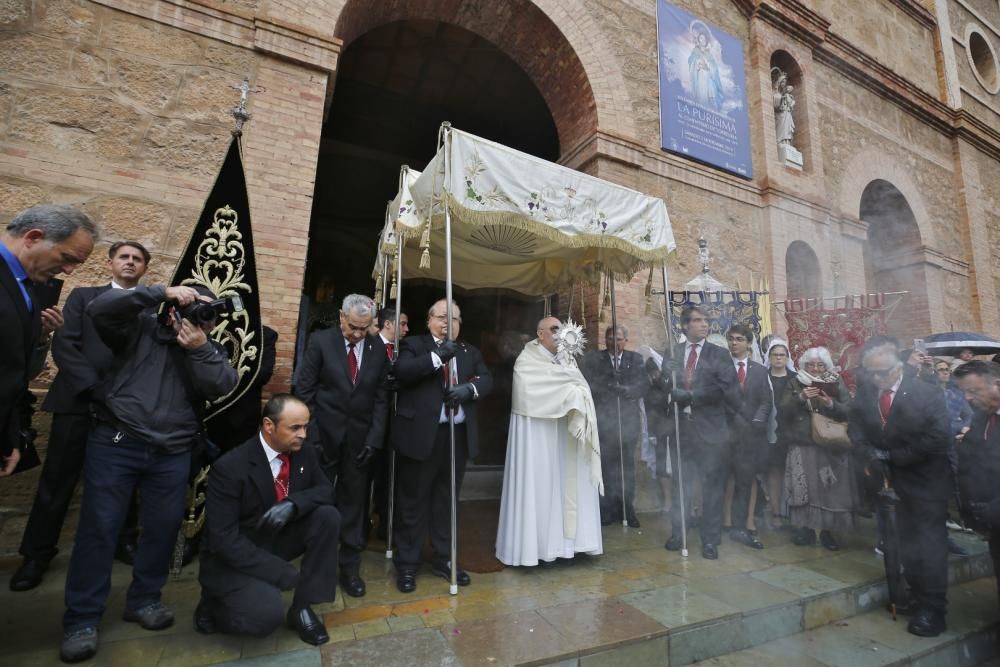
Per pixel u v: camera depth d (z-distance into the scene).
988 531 3.06
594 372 4.57
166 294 2.24
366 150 9.68
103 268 3.67
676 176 6.55
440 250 4.67
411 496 2.96
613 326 4.50
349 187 10.12
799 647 2.72
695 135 6.80
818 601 2.99
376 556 3.47
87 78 3.80
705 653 2.54
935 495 2.99
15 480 3.28
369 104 9.17
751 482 4.03
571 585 3.02
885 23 10.34
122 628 2.32
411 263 4.95
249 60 4.34
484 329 8.32
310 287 10.17
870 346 3.36
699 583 3.12
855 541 4.18
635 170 6.21
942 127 10.74
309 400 2.94
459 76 8.66
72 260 1.99
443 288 5.90
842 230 8.16
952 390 4.70
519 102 9.30
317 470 2.52
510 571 3.23
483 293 5.74
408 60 8.27
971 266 10.40
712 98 7.08
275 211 4.18
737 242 6.91
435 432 2.98
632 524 4.49
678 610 2.70
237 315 3.23
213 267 3.21
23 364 1.89
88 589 2.12
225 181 3.34
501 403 7.84
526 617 2.55
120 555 3.18
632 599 2.83
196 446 2.77
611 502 4.57
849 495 3.86
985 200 11.11
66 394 2.79
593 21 6.32
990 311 10.35
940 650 2.79
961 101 11.19
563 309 6.46
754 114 7.55
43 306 2.37
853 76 9.20
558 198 3.47
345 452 2.94
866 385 3.40
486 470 6.79
